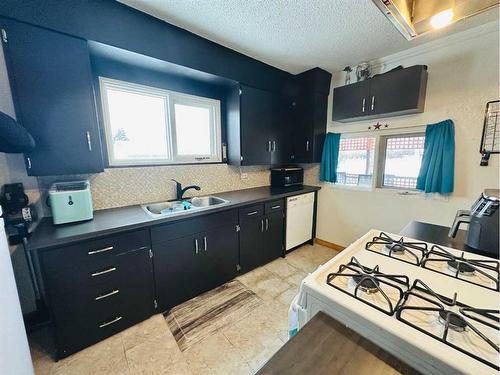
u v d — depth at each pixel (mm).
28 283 1630
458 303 686
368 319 620
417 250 1117
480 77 1795
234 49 2137
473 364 482
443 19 844
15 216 1503
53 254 1262
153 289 1688
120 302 1541
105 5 1441
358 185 2734
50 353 1431
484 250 1090
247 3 1471
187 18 1640
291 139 2994
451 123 1924
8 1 1197
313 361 547
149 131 2117
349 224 2832
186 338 1549
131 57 1680
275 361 547
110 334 1530
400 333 566
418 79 1929
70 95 1426
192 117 2393
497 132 1752
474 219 1146
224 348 1478
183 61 1840
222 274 2135
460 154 1937
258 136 2588
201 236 1922
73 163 1483
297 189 2873
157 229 1655
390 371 528
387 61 2281
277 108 2734
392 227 2465
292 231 2807
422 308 655
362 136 2604
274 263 2619
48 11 1292
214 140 2566
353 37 1904
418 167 2262
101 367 1341
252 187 2990
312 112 2746
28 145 1251
